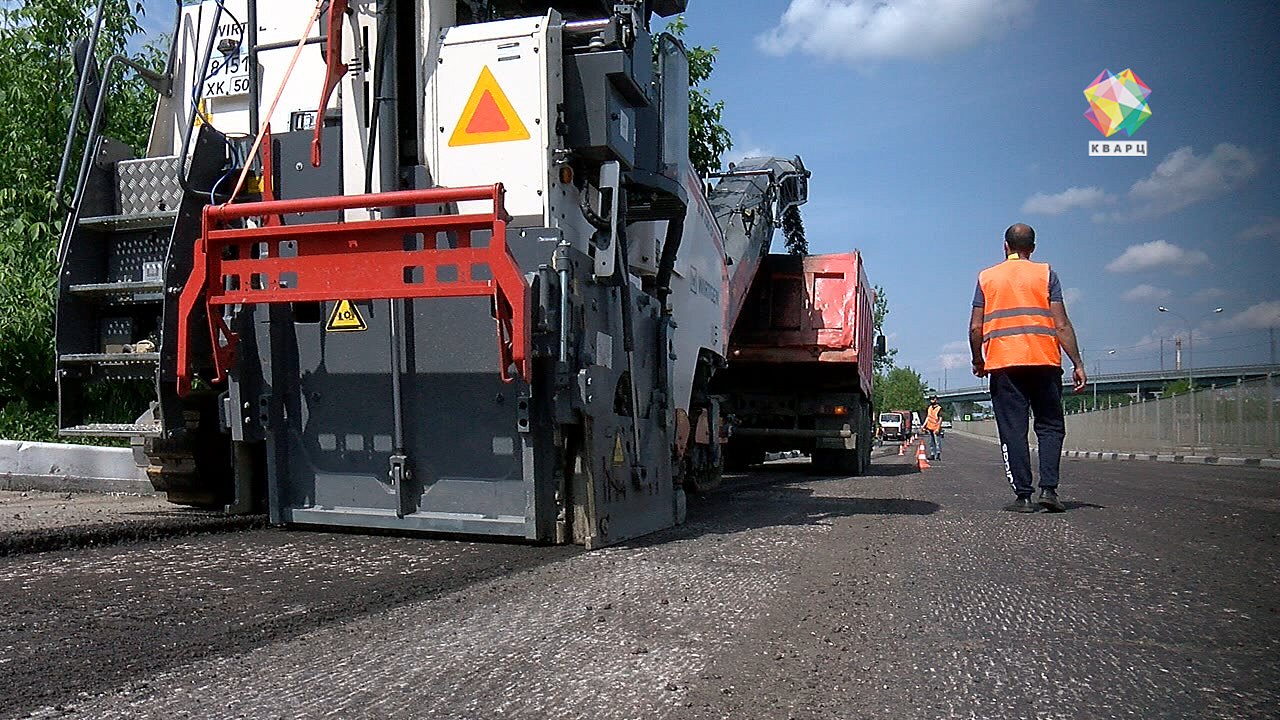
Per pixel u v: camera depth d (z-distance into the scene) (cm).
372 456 513
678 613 345
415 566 431
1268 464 1867
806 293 1354
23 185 1050
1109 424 3566
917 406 11881
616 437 524
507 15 632
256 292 473
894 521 637
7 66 1074
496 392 491
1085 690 263
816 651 299
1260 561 468
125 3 1137
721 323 998
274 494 528
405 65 536
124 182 559
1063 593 388
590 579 406
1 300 965
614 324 532
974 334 717
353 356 514
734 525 614
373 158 519
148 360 530
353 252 459
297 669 271
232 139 539
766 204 1299
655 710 242
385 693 250
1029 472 708
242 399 523
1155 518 655
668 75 663
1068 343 698
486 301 492
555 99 513
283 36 568
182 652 284
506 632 315
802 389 1419
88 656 278
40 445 800
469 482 499
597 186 564
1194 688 266
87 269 555
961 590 393
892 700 254
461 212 513
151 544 486
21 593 361
